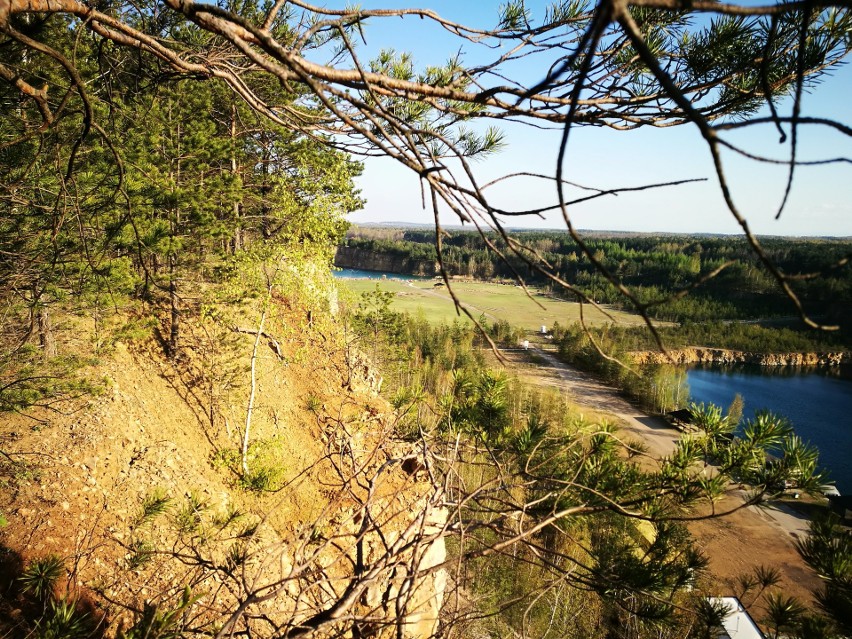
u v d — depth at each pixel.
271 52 1.05
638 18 1.65
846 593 2.00
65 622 1.85
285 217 12.05
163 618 1.60
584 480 2.57
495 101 1.43
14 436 7.93
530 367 56.16
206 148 8.26
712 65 1.65
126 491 7.75
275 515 8.96
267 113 1.65
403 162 1.13
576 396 46.84
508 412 3.22
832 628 2.01
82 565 5.90
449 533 2.04
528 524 2.37
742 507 2.27
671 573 2.37
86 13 1.24
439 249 1.12
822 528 2.10
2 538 6.09
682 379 52.78
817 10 1.47
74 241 4.76
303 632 1.51
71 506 6.94
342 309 20.11
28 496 6.86
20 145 4.04
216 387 11.62
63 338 9.46
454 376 3.57
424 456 2.39
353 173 13.20
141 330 8.09
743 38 1.60
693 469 2.54
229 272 11.01
